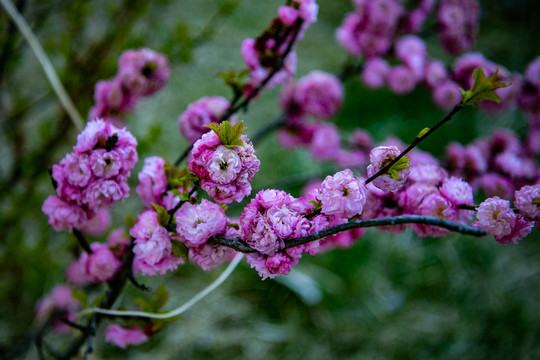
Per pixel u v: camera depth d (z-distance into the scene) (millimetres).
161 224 574
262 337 1206
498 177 915
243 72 678
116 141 576
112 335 670
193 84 1755
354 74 1099
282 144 1160
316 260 1362
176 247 573
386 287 1356
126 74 710
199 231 544
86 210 607
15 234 1061
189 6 1901
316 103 1064
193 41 1015
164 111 1647
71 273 937
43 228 1107
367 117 1782
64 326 883
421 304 1339
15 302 1137
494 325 1284
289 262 531
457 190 599
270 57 701
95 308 656
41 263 1082
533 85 972
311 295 1271
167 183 617
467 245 1463
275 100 1841
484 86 522
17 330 1089
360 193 526
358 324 1268
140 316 653
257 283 1315
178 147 1585
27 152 1188
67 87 1048
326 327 1247
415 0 1029
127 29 1113
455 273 1401
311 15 676
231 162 507
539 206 544
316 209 545
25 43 1032
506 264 1429
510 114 1764
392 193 608
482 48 2078
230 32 1936
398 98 1836
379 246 1438
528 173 918
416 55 1028
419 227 611
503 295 1349
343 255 1371
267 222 527
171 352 1138
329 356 1202
